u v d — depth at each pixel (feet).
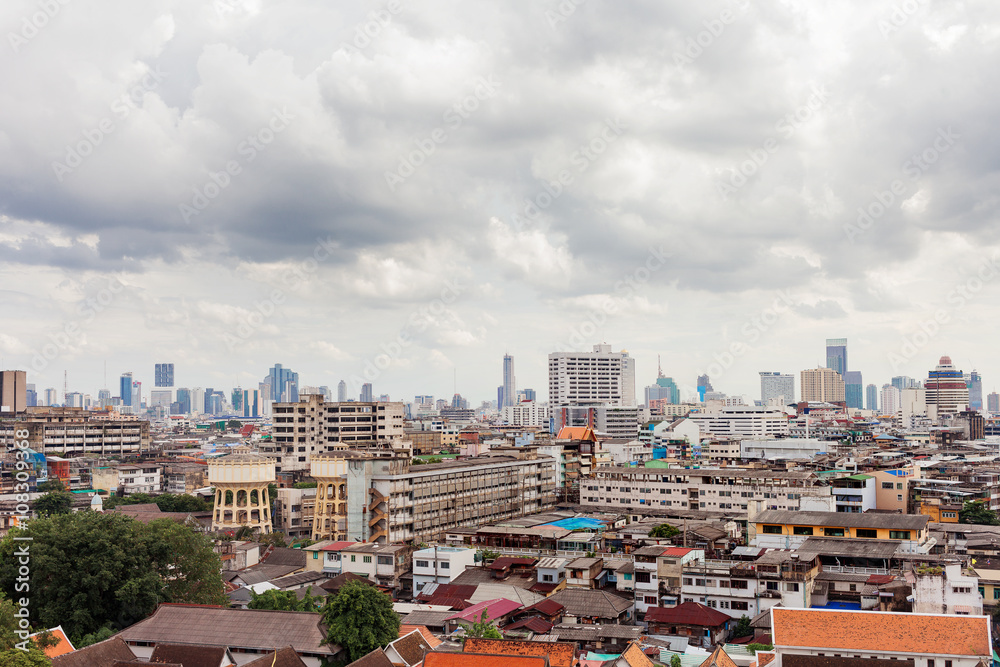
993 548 494.18
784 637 293.02
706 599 427.74
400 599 481.05
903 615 293.23
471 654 285.84
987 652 275.80
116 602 371.76
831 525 508.12
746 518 615.16
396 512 594.65
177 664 295.89
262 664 298.35
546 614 407.44
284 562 543.39
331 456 642.22
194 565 398.83
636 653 333.01
